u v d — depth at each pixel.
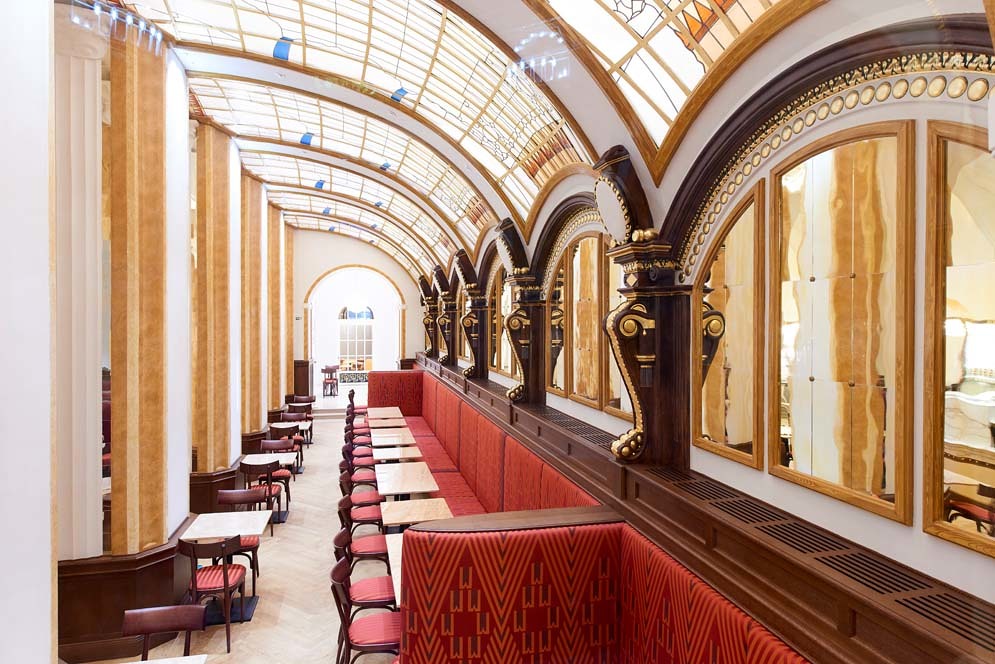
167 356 5.70
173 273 6.07
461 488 8.95
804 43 2.70
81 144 4.76
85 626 4.94
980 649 1.81
